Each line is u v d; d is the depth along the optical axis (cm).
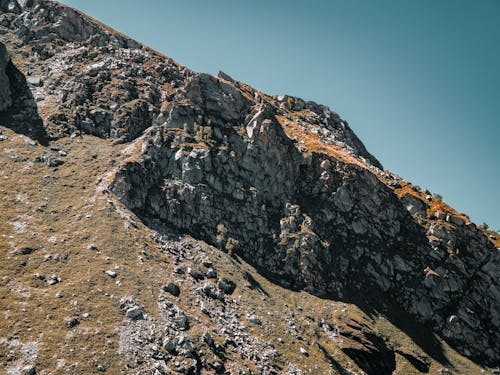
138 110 12988
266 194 12344
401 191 14838
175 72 15638
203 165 11581
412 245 13212
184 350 6612
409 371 9719
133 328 6681
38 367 5512
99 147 11612
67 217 8906
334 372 8250
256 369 7219
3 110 11781
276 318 9062
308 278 10856
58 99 12769
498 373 11194
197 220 10700
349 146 19938
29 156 10450
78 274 7431
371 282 11938
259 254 11069
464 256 13488
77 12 16775
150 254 8725
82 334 6231
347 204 13112
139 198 10156
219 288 9050
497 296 12975
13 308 6281
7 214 8444
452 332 11625
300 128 16688
